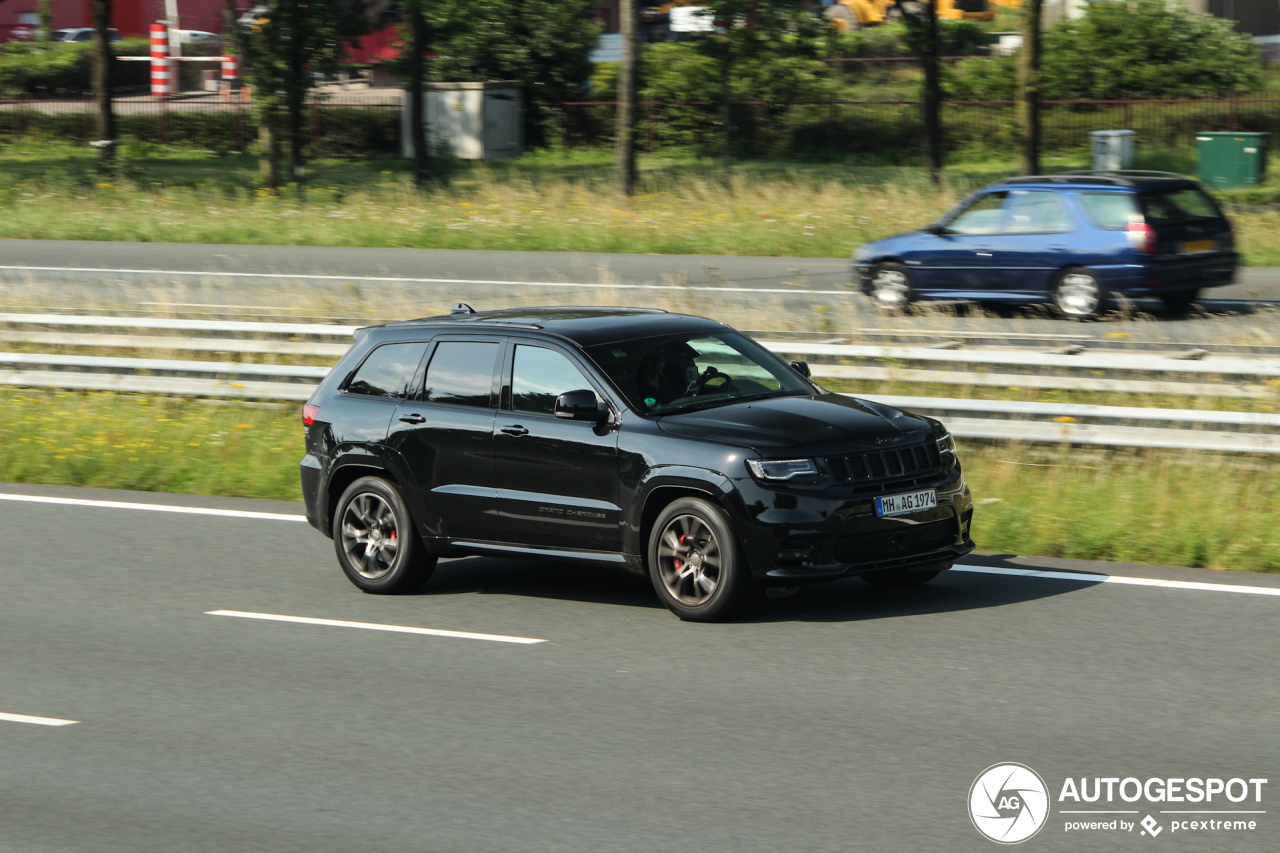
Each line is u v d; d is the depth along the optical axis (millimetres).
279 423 15422
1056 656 8055
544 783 6324
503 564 10891
